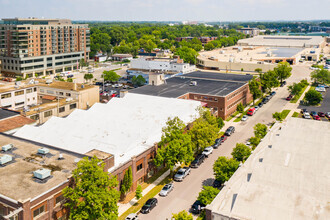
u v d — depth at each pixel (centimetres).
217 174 6431
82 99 10250
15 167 5269
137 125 8119
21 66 19575
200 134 7706
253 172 5181
